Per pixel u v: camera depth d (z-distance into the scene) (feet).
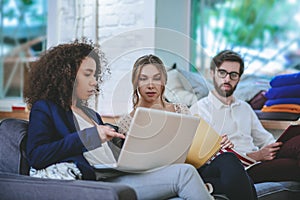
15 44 16.63
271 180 10.20
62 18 14.92
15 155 7.89
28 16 16.53
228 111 11.02
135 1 13.94
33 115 7.80
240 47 15.40
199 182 7.57
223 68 10.78
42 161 7.47
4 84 16.19
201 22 15.65
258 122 11.43
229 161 8.62
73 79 7.84
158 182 7.61
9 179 7.38
